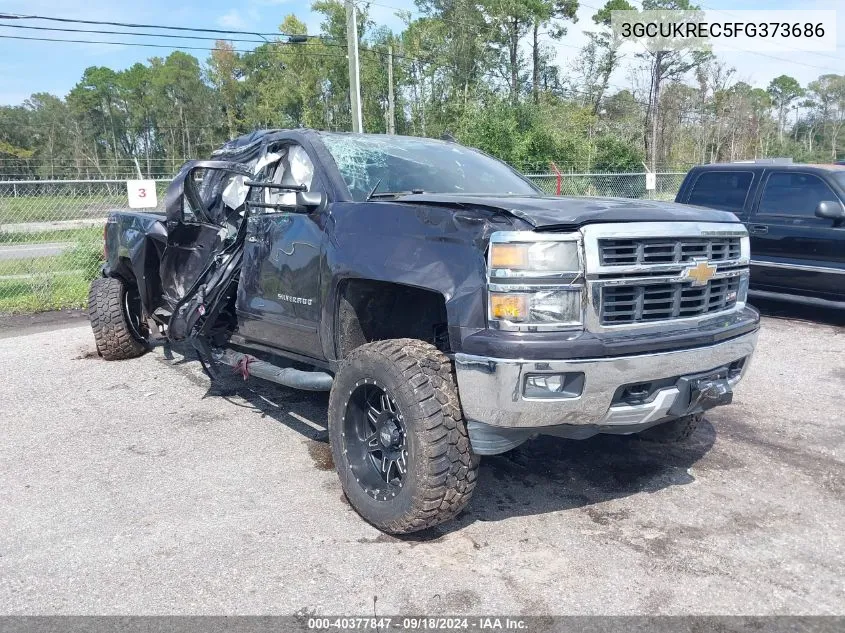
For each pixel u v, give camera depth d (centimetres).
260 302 455
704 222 350
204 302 488
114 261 657
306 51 6034
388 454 354
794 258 837
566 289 304
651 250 327
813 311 933
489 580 310
